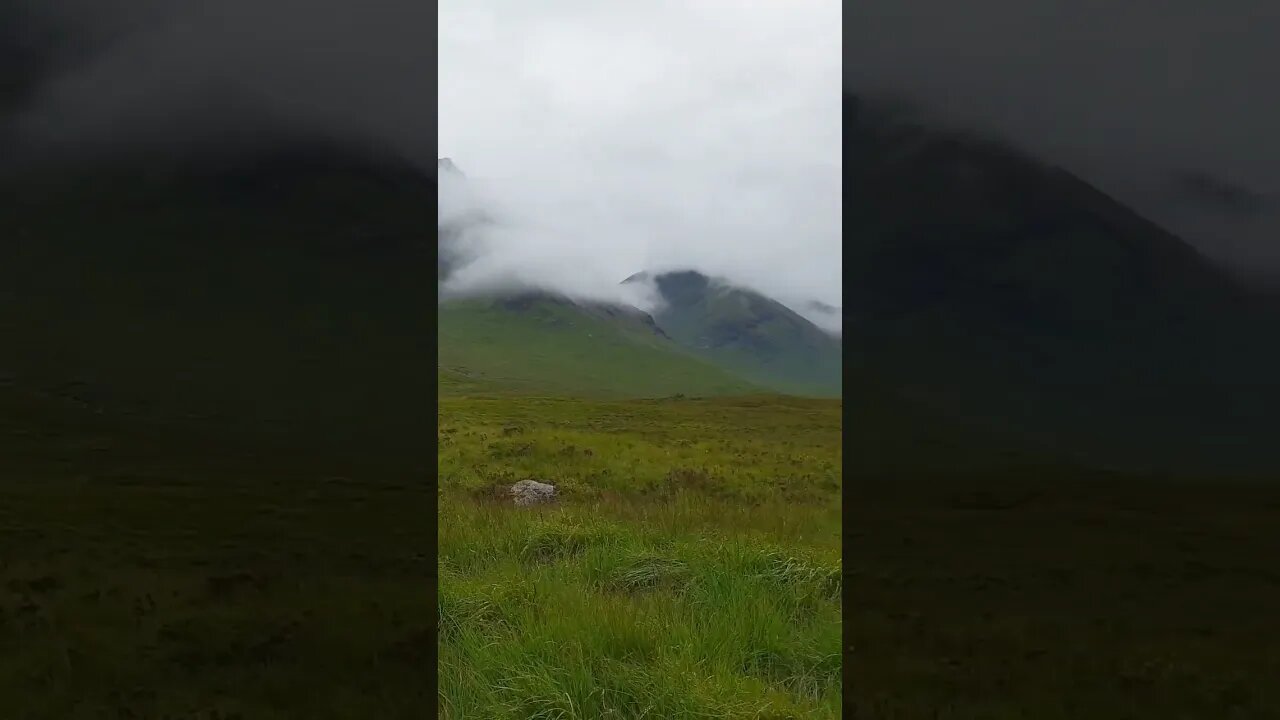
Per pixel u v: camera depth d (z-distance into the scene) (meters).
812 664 4.28
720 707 3.65
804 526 7.56
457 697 3.75
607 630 4.16
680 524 7.04
